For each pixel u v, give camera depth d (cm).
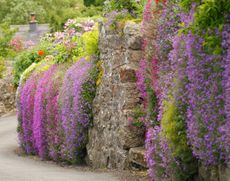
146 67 1141
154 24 1109
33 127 1775
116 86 1273
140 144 1206
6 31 3631
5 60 3366
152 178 955
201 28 753
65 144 1500
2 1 6041
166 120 868
